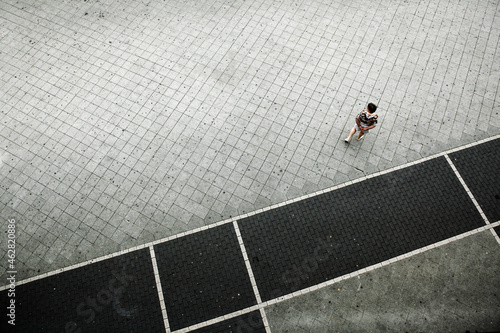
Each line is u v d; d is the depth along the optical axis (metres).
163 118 8.68
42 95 9.13
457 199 7.53
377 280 6.87
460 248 7.09
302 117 8.58
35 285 6.96
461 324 6.49
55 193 7.86
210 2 10.59
